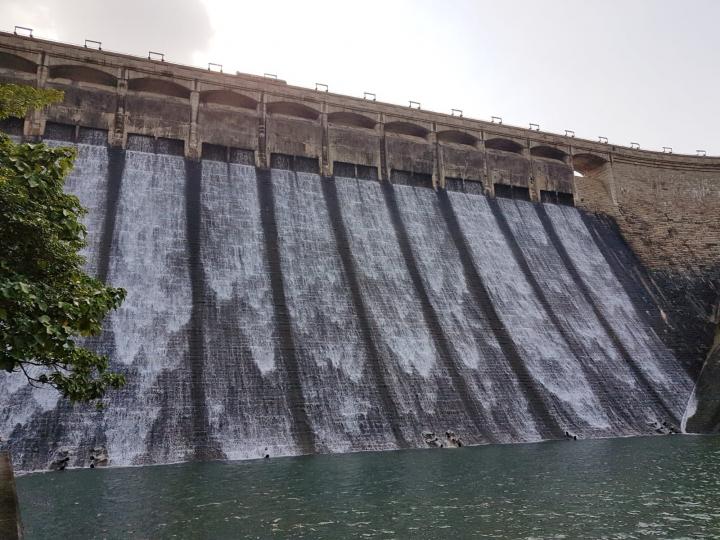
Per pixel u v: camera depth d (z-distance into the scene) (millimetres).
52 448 27844
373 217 48938
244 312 37438
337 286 41750
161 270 37781
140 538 16672
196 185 44375
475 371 40062
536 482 24250
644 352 48344
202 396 32250
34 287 11406
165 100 47500
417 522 18391
